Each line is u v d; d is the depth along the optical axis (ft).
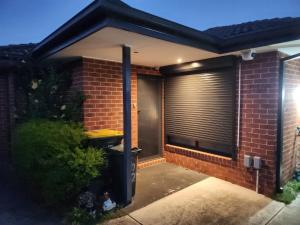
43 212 12.69
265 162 14.62
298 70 16.57
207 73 17.56
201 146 18.80
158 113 21.40
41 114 16.75
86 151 13.12
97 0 8.82
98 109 16.66
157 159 21.02
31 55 16.81
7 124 18.33
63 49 13.52
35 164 12.94
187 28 11.66
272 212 12.57
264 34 12.12
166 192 15.02
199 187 15.75
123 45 12.53
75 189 12.36
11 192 15.20
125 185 13.35
